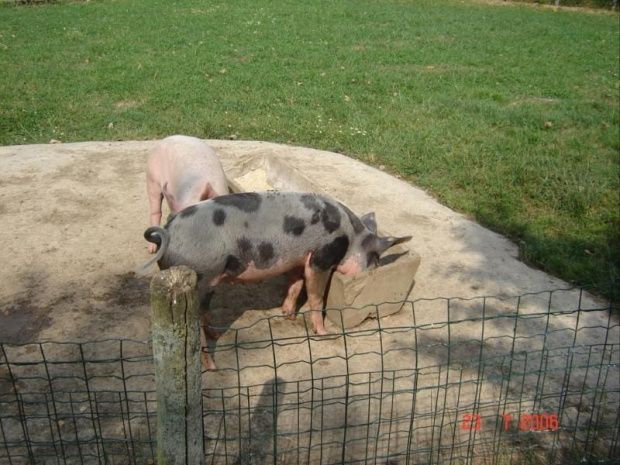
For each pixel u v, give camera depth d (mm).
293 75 6715
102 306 2697
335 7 11242
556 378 2402
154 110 5441
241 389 2234
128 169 4172
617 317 2854
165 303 1277
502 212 3865
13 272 2914
